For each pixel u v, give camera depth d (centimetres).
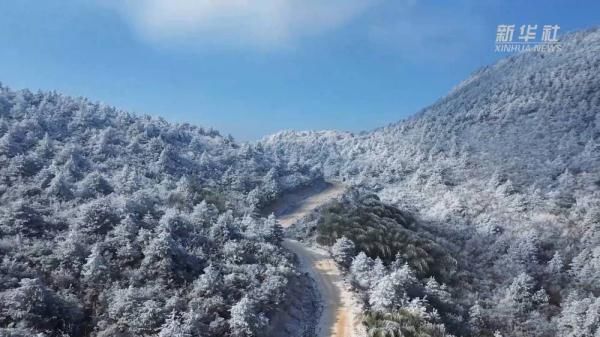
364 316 4084
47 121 8531
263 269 4341
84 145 8294
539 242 7225
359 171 13238
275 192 8875
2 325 3022
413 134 16350
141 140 9406
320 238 6481
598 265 6506
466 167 11425
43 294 3189
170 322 3162
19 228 4162
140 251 4088
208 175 9000
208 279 3769
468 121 15275
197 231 4856
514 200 8706
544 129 12875
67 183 5469
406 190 10719
